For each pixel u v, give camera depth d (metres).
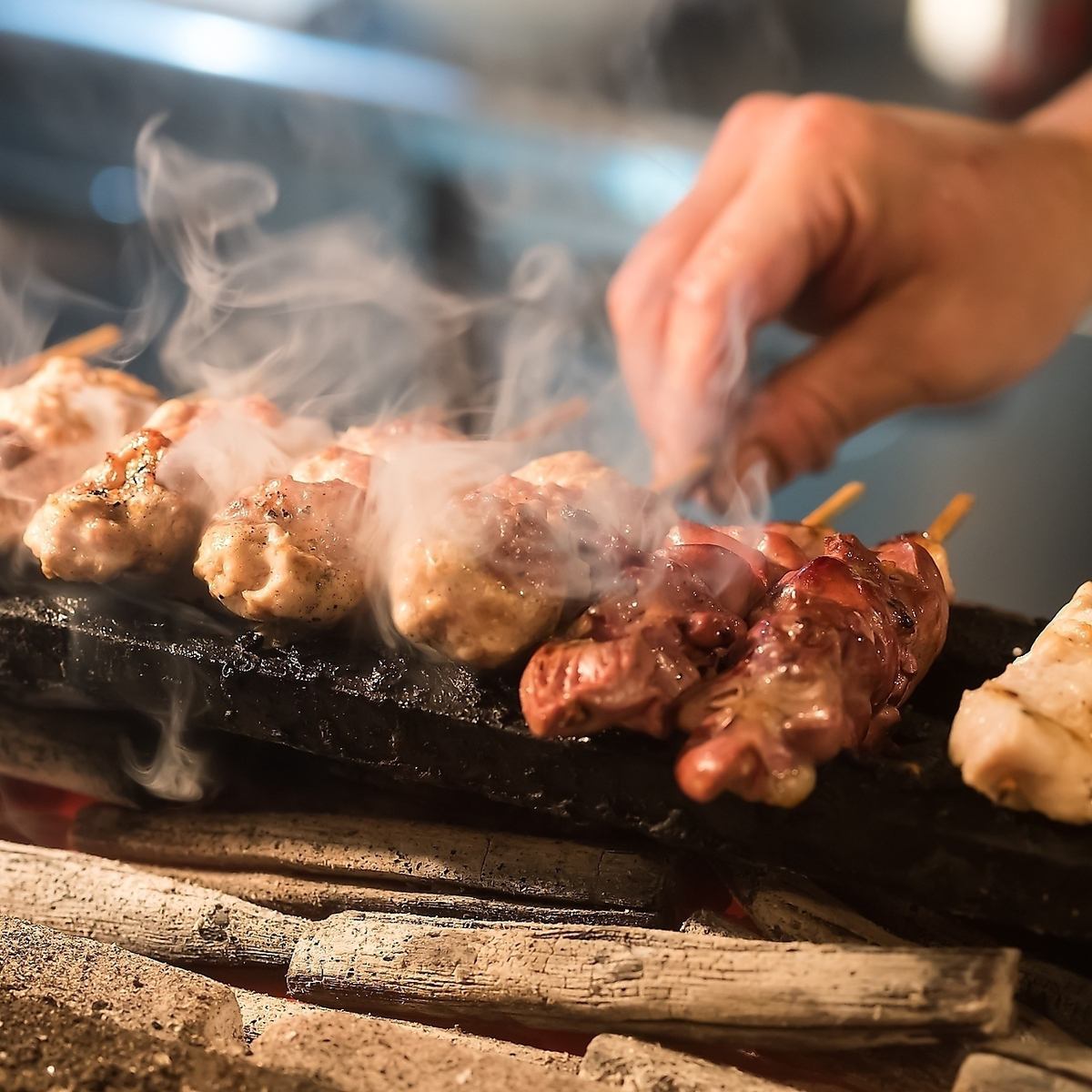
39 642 0.56
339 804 0.58
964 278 0.74
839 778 0.50
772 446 0.71
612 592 0.52
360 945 0.53
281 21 1.23
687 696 0.50
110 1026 0.50
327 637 0.54
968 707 0.50
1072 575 0.86
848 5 1.38
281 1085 0.49
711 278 0.70
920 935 0.53
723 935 0.53
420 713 0.52
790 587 0.52
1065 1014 0.52
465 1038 0.52
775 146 0.75
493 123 1.11
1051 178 0.77
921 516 0.92
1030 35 1.22
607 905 0.54
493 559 0.52
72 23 1.10
